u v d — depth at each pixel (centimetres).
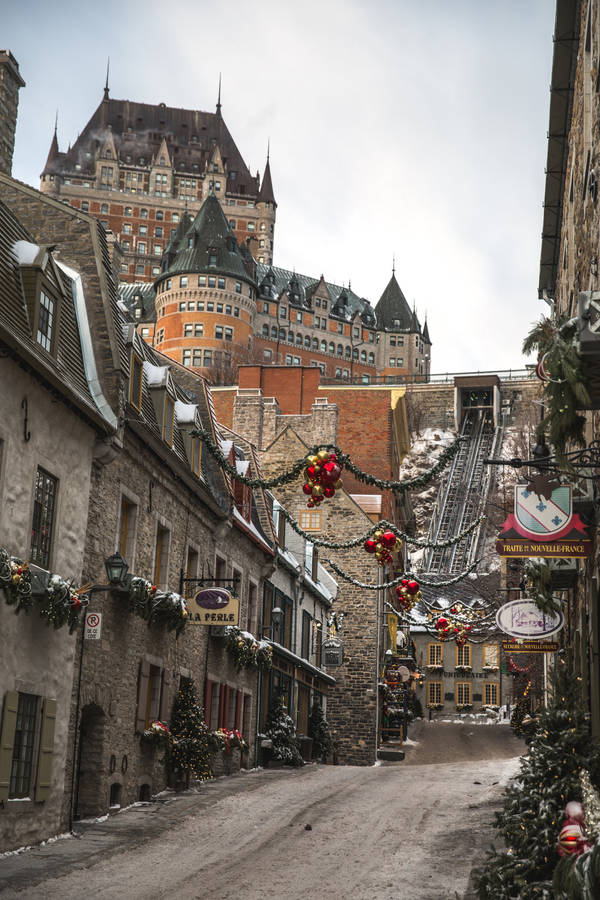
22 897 1240
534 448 1359
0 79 2338
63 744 1702
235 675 2869
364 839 1714
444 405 13588
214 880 1379
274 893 1304
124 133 18025
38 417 1622
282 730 3234
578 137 1891
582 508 1578
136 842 1652
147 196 16912
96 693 1859
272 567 3222
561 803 1214
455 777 2756
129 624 2038
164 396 2273
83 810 1848
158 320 13350
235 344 13150
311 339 15175
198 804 2086
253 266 14100
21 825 1548
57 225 2067
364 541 1802
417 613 8312
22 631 1562
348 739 4647
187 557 2425
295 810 2044
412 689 6950
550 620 1862
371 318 16150
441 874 1427
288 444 4800
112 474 1953
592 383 1195
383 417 5969
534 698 4972
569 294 2211
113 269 2205
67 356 1825
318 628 4250
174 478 2305
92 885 1327
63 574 1712
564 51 2000
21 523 1557
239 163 18462
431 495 11931
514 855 1191
